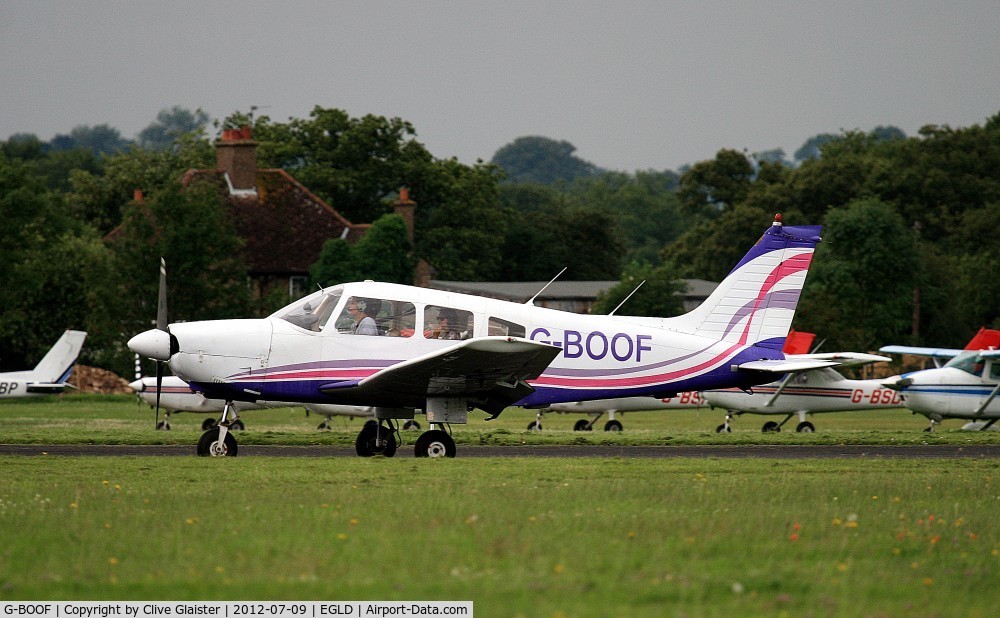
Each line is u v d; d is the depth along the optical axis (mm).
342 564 28750
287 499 38438
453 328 59312
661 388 64375
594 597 25891
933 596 26938
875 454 64188
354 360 57875
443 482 44125
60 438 66750
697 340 65312
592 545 31250
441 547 30688
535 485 43562
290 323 58375
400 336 58531
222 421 58438
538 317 61719
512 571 28203
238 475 46031
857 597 26578
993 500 42219
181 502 37594
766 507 38531
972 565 30547
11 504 37031
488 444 68562
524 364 55250
